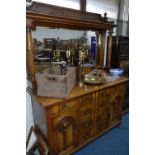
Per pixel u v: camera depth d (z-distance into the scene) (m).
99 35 1.95
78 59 1.79
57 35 1.62
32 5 1.28
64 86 1.23
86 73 1.88
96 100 1.65
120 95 2.02
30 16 1.22
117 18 2.31
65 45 1.70
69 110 1.40
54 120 1.31
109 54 2.07
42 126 1.44
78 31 1.76
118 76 2.04
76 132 1.55
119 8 2.28
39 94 1.29
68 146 1.54
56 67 1.52
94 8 1.92
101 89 1.65
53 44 1.61
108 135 2.02
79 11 1.65
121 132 2.09
